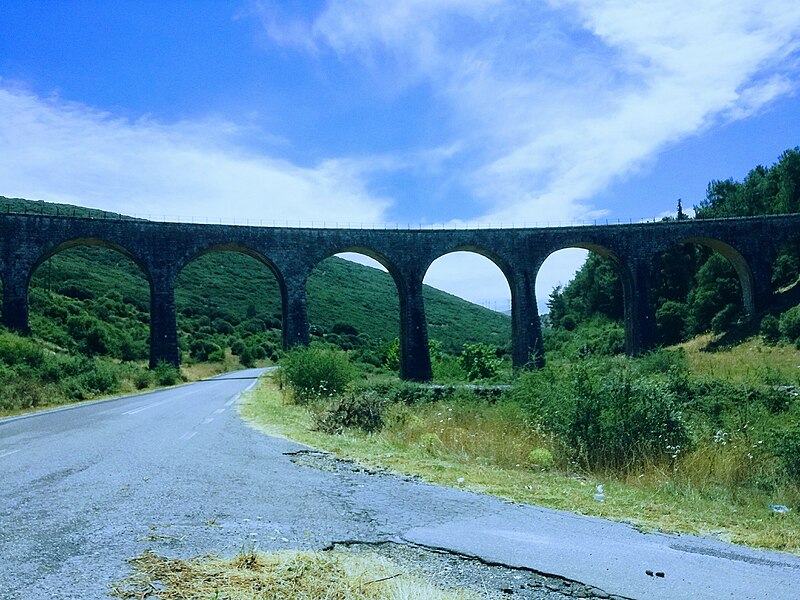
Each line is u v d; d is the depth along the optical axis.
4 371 24.86
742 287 54.19
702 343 55.97
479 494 8.12
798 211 60.88
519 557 5.55
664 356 24.67
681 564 5.56
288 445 11.81
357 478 8.89
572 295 96.62
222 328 86.50
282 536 5.86
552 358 15.71
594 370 13.62
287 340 44.88
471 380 43.50
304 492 7.79
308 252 45.81
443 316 130.75
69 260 87.25
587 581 5.05
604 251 50.12
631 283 49.34
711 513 7.94
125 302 78.62
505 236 47.84
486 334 121.94
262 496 7.46
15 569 4.80
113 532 5.80
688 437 12.91
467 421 16.12
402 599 4.41
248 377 47.19
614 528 6.70
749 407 17.89
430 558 5.47
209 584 4.53
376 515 6.80
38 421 16.42
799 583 5.19
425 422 15.82
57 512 6.52
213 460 9.85
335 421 15.46
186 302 93.62
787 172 65.50
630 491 9.12
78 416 17.67
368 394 17.27
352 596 4.42
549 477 10.18
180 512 6.58
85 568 4.82
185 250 43.47
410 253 46.88
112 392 29.67
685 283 73.62
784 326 45.41
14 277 38.81
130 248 42.16
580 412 12.75
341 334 98.31
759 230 51.09
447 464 10.41
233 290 109.00
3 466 9.22
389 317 120.31
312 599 4.33
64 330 52.50
